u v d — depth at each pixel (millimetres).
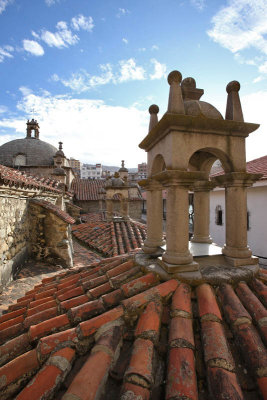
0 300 4355
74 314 1977
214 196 11320
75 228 10555
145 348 1513
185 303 1884
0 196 4770
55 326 1914
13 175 5723
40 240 6980
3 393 1449
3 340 1993
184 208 2299
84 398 1197
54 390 1356
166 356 1529
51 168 19656
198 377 1414
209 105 2518
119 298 2088
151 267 2445
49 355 1576
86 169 82375
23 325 2096
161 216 3182
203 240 3391
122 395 1215
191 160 3486
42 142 21719
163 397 1301
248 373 1454
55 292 2795
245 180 2461
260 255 8672
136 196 22359
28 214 6832
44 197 8648
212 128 2324
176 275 2172
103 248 7520
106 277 2635
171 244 2324
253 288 2188
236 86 2465
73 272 3600
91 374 1331
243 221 2504
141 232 8609
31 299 2859
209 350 1494
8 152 20047
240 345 1594
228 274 2227
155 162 3000
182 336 1583
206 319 1754
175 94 2238
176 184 2258
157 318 1759
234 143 2436
